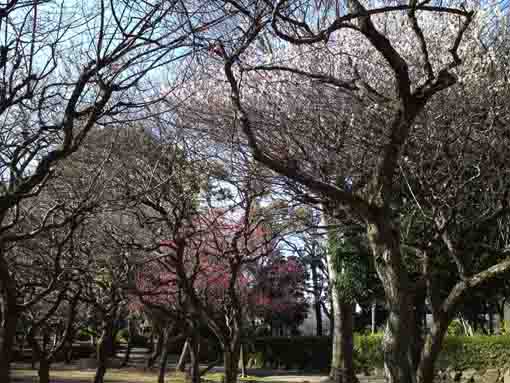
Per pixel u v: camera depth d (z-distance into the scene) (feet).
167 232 40.37
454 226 34.50
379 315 116.98
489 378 69.10
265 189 35.06
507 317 97.71
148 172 34.19
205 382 67.31
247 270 66.64
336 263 58.03
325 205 34.42
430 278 33.06
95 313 51.52
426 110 33.32
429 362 29.48
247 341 86.79
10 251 34.24
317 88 33.27
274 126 32.30
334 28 20.44
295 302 106.42
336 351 62.64
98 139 32.35
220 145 34.88
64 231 34.30
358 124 32.99
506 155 35.14
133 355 130.41
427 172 34.30
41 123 22.34
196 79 33.01
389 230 21.09
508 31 37.68
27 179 19.36
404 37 36.63
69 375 82.02
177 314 43.34
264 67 23.93
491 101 34.24
